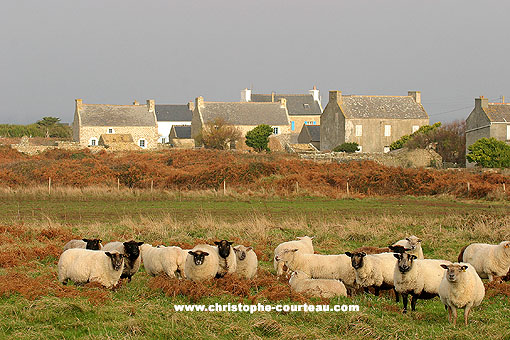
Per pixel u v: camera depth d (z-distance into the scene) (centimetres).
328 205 4112
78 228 2864
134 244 1791
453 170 6162
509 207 3962
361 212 3728
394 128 10194
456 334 1348
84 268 1706
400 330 1377
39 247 2322
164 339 1322
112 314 1459
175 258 1820
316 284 1700
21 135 13762
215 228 2869
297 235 2738
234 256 1864
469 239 2608
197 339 1323
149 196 4509
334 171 5356
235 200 4384
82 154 7044
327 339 1325
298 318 1488
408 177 5009
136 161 6488
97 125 10694
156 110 14862
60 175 5241
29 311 1444
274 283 1830
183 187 5003
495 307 1617
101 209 3825
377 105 10369
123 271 1803
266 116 11950
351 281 1800
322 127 10812
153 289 1717
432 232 2719
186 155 6981
